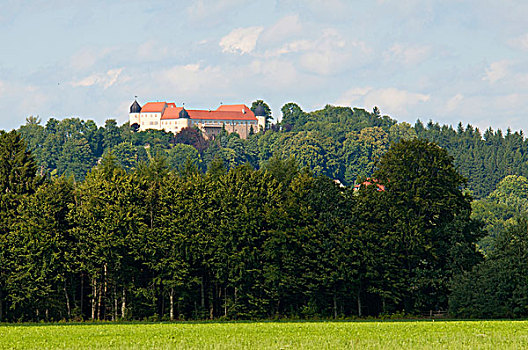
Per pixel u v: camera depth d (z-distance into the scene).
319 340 151.25
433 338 154.12
